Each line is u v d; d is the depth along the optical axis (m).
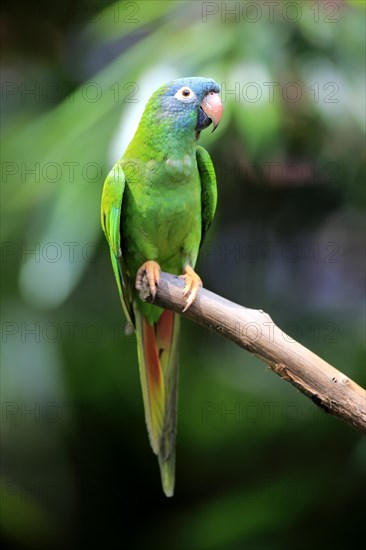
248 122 7.89
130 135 7.77
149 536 10.67
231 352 10.90
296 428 10.50
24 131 9.56
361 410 4.60
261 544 9.61
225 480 10.74
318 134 8.71
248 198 9.89
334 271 10.35
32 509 10.07
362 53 8.55
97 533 10.75
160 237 6.55
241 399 10.78
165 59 8.21
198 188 6.66
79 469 10.62
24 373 9.37
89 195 8.29
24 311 9.51
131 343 10.24
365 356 9.90
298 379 4.73
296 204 9.93
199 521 9.99
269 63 8.10
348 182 9.44
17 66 10.76
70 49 10.86
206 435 10.77
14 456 10.09
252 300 10.35
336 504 9.67
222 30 8.37
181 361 10.57
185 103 6.46
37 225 8.66
